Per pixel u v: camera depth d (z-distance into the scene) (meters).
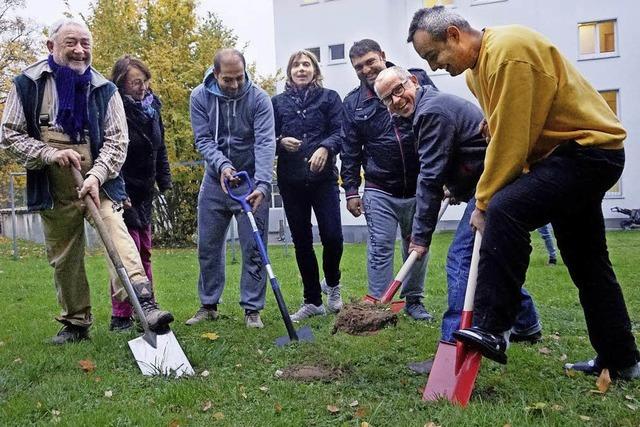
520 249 2.70
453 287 3.26
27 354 3.80
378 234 4.57
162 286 7.53
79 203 3.95
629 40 18.72
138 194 4.84
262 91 4.66
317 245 14.42
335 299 5.25
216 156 4.53
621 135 2.74
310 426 2.58
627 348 3.02
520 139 2.65
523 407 2.62
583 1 18.83
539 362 3.38
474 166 3.33
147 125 4.80
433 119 3.24
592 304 3.04
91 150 3.97
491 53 2.69
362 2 19.52
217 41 16.91
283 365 3.46
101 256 12.02
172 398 2.92
